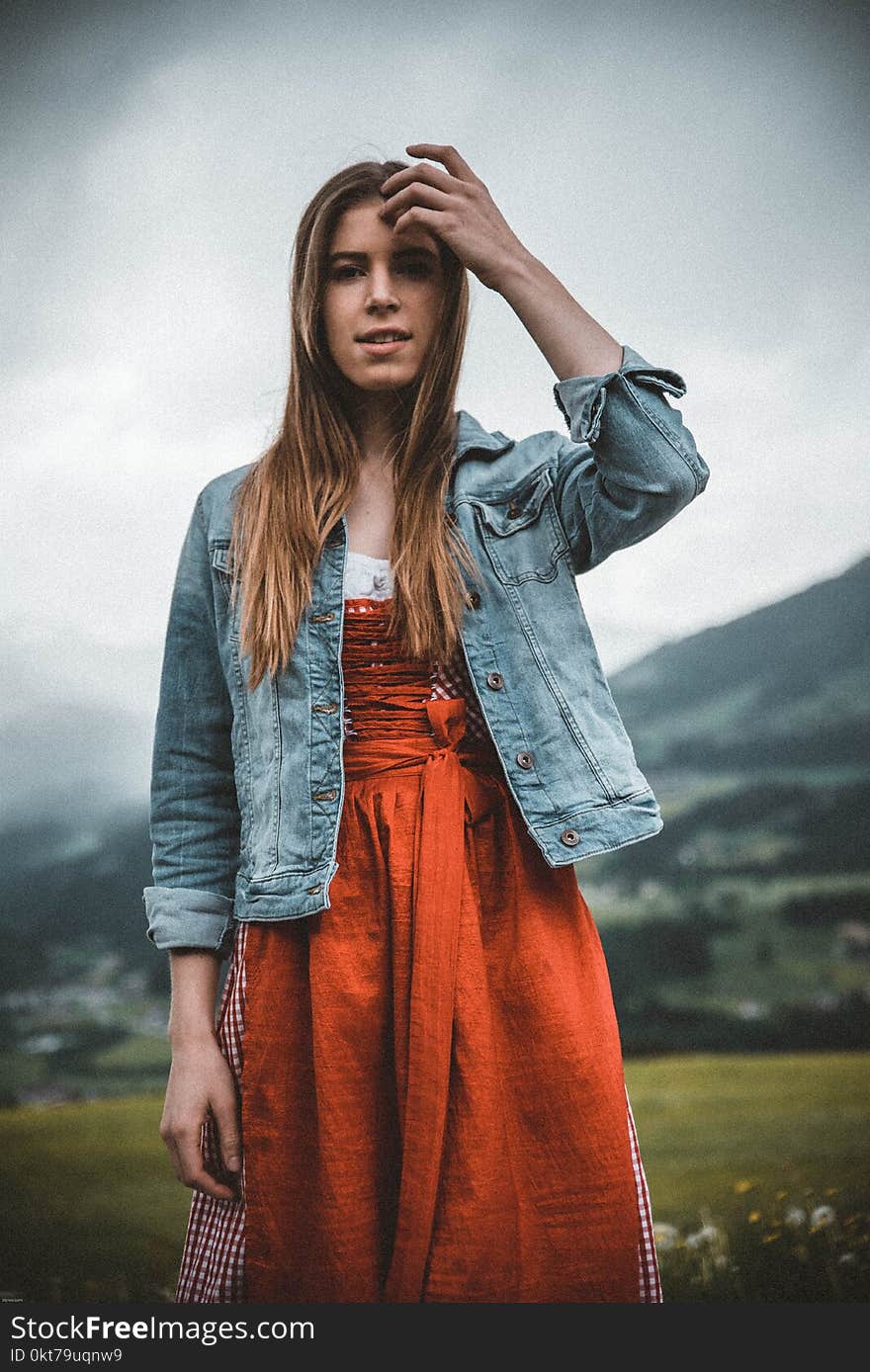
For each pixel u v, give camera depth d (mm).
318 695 1352
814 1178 2807
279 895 1316
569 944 1313
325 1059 1259
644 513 1278
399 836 1291
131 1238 2799
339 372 1446
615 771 1313
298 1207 1270
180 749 1487
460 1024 1242
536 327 1305
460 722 1339
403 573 1341
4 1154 3244
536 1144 1249
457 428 1459
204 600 1494
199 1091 1342
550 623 1341
